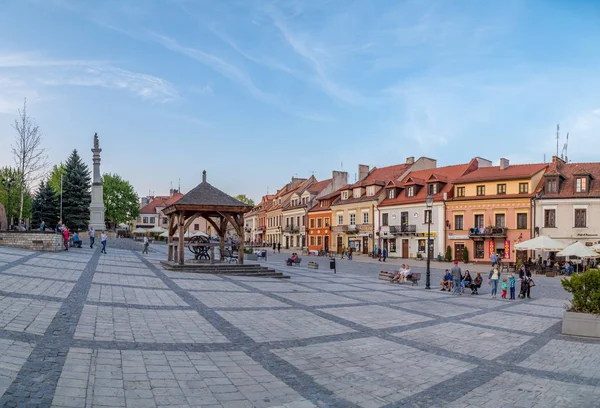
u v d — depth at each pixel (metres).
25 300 12.16
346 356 9.64
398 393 7.52
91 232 39.66
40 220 58.62
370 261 50.25
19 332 9.07
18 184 49.66
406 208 55.59
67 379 6.94
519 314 16.53
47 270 18.98
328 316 14.05
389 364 9.20
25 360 7.52
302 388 7.52
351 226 62.59
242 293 17.78
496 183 48.28
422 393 7.56
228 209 25.98
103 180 82.94
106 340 9.34
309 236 72.38
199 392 7.01
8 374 6.80
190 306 14.11
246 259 42.72
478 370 9.03
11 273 16.78
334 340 10.99
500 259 42.66
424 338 11.74
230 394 7.02
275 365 8.70
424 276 34.03
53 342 8.75
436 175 53.34
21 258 22.59
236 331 11.25
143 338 9.84
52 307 11.77
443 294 22.50
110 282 17.55
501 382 8.30
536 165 49.59
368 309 15.91
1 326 9.32
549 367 9.38
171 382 7.33
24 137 43.56
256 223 100.25
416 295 21.22
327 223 68.31
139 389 6.90
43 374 7.03
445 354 10.20
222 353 9.27
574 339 12.15
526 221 45.81
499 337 12.24
